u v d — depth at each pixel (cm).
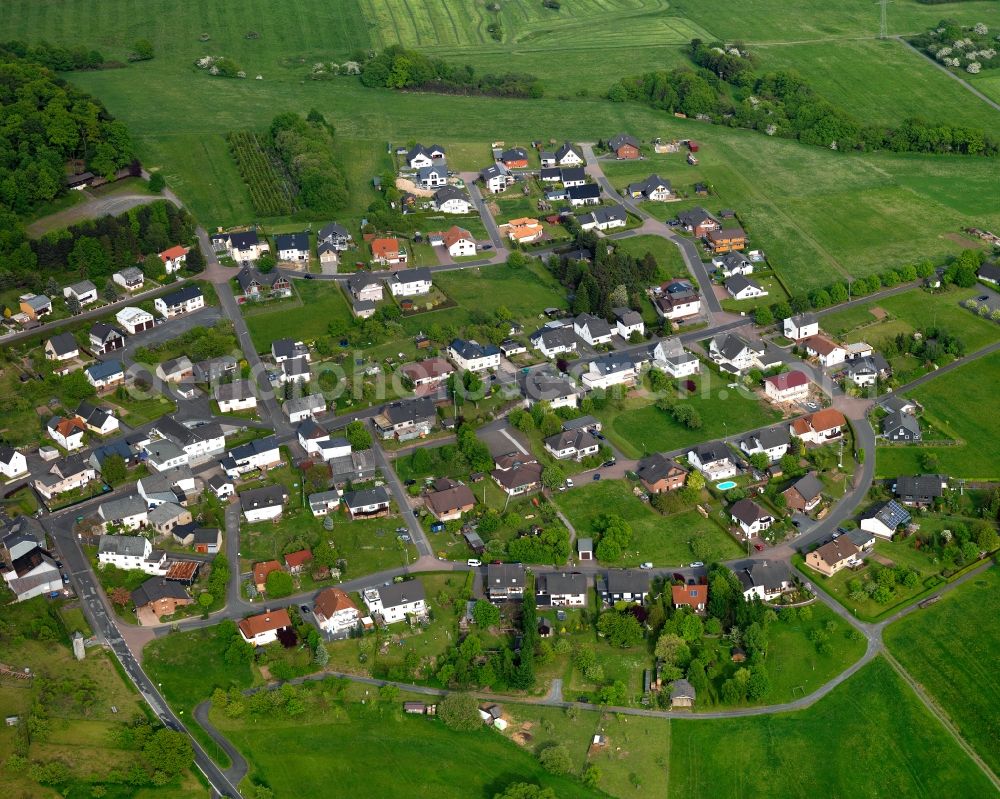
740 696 18975
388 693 18775
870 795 17525
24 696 18738
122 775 17450
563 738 18262
